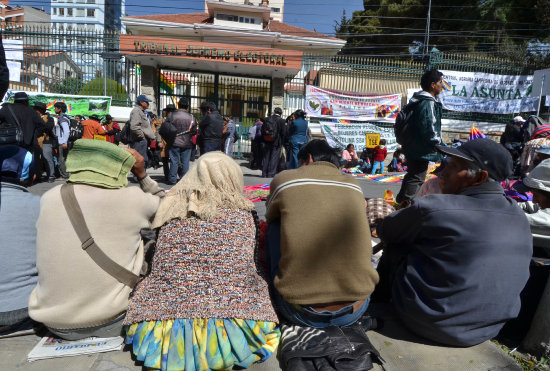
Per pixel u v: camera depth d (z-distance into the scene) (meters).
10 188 2.31
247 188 7.44
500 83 14.41
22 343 2.30
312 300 2.16
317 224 2.14
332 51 23.31
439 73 4.28
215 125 7.48
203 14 27.05
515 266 2.22
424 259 2.39
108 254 2.14
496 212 2.21
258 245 2.50
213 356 2.02
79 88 13.89
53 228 2.09
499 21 25.41
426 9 29.06
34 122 6.35
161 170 10.13
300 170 2.39
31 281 2.34
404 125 4.43
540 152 4.92
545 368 2.28
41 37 13.61
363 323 2.54
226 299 2.11
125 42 13.13
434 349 2.40
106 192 2.16
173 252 2.17
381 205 2.96
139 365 2.11
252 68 14.30
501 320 2.31
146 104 7.94
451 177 2.41
